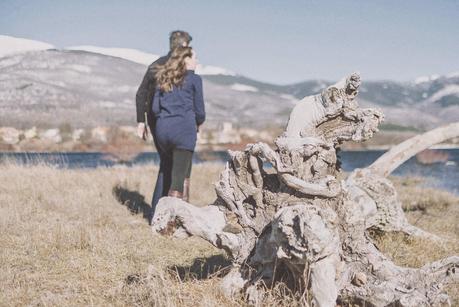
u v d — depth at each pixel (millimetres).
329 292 3312
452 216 8758
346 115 4031
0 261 5020
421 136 7328
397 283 3646
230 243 3910
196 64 6609
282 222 3301
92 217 7383
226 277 4062
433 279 3811
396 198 6480
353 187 6414
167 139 6555
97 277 4633
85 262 5074
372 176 6672
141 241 6090
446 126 7293
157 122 6598
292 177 3779
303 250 3205
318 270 3328
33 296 4113
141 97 7211
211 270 4906
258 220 3953
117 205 8516
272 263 3812
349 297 3688
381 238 6391
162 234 3812
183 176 6562
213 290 4078
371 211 6289
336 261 3469
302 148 3826
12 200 8234
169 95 6492
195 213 3840
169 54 6883
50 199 8359
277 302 3678
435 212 9203
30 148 33344
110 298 4102
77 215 7578
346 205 3848
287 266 3748
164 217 3781
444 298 3592
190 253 5625
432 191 12000
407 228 6457
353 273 3723
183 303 3879
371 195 6387
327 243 3191
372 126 3957
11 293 4125
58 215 7469
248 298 3848
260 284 3848
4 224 6555
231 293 3965
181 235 3838
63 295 4117
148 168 14492
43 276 4629
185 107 6523
